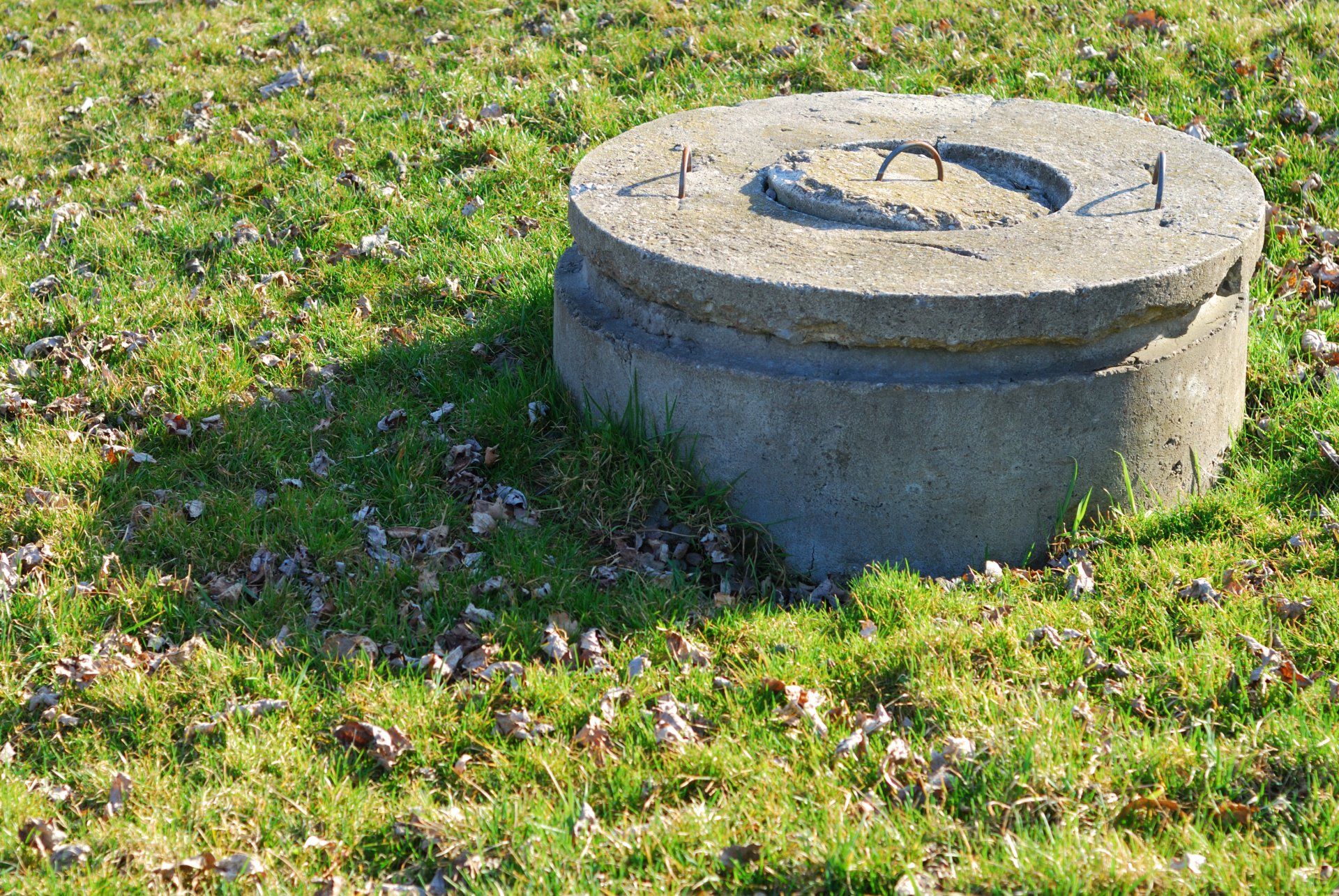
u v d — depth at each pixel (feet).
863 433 13.01
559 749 11.13
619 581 13.51
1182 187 14.96
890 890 9.46
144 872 9.95
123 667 12.24
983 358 12.87
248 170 23.09
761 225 14.32
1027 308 12.41
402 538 14.24
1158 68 23.61
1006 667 11.71
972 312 12.36
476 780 10.92
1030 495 13.34
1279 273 18.25
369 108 25.04
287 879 10.01
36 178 23.41
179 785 10.90
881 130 17.49
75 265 20.24
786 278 12.79
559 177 22.26
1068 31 25.61
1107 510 13.70
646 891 9.56
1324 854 9.51
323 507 14.43
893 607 12.75
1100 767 10.32
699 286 13.16
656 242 13.78
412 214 21.17
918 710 11.27
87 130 25.05
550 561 13.53
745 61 25.91
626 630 12.70
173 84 26.91
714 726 11.41
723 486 13.89
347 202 21.59
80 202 22.27
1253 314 17.30
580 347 14.97
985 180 15.78
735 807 10.26
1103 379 12.97
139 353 17.62
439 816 10.39
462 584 13.37
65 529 14.08
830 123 17.83
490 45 27.53
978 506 13.32
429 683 11.94
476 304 19.08
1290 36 23.98
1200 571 12.91
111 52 28.89
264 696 11.92
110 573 13.55
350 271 19.79
